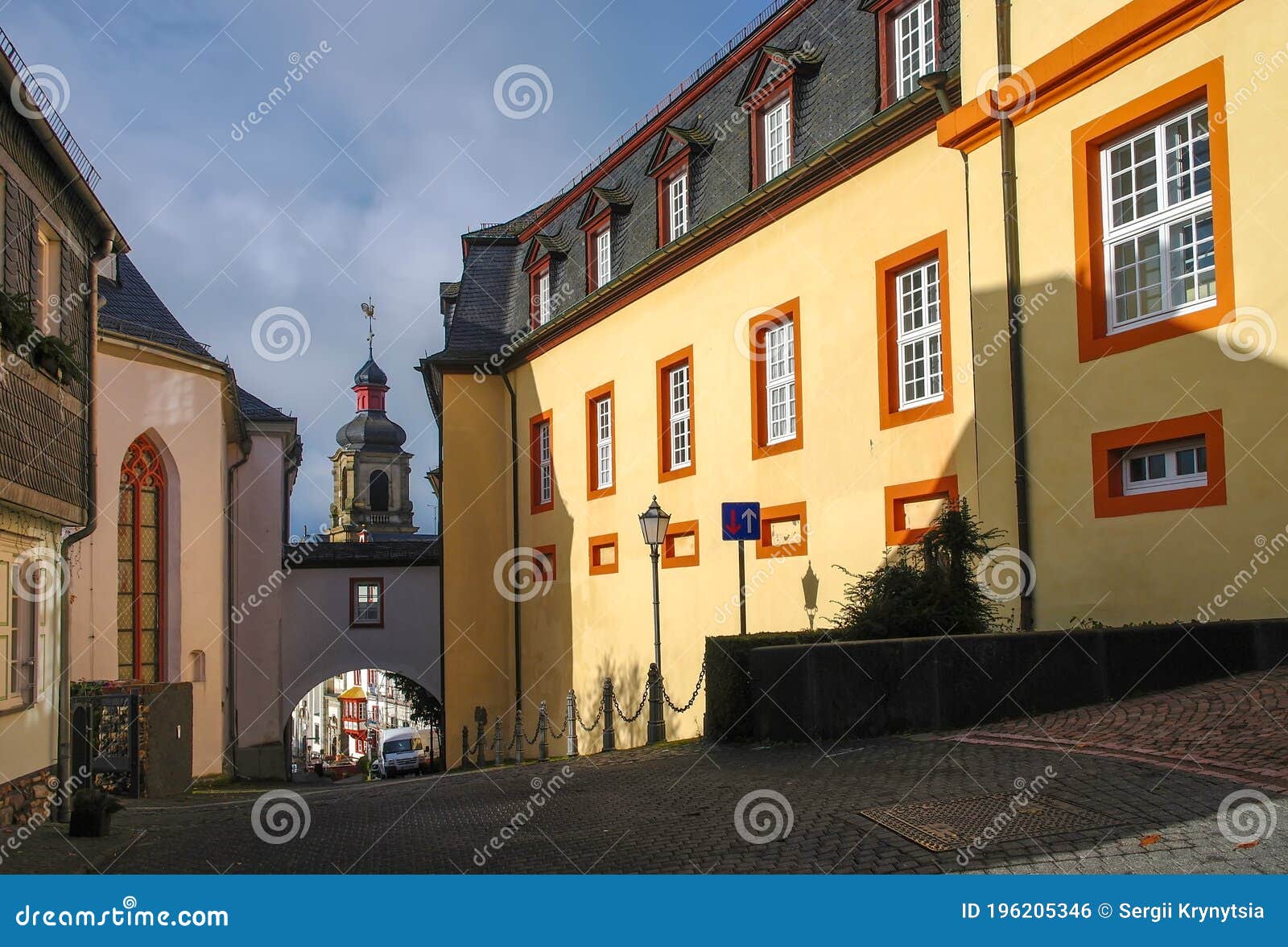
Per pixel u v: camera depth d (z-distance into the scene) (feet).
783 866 21.85
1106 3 39.60
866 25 54.13
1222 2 35.22
